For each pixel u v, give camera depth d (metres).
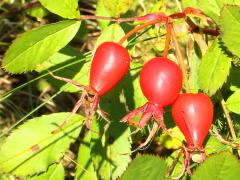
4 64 0.15
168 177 0.13
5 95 0.18
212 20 0.16
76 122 0.17
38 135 0.17
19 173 0.17
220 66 0.15
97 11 0.17
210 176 0.13
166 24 0.15
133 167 0.13
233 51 0.15
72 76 0.17
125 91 0.18
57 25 0.15
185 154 0.14
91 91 0.13
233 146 0.17
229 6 0.15
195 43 0.18
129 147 0.18
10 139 0.17
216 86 0.15
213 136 0.17
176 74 0.13
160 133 0.18
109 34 0.16
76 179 0.18
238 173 0.13
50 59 0.17
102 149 0.18
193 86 0.17
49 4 0.15
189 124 0.13
